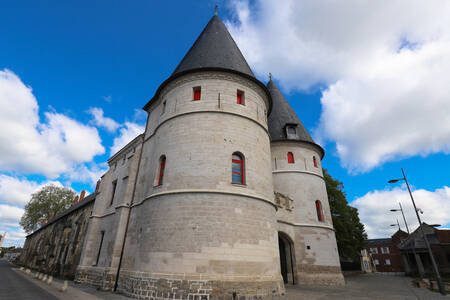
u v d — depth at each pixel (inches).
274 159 964.6
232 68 655.8
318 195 926.4
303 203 888.3
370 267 2493.8
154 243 491.8
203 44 737.6
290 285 762.8
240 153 570.6
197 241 463.8
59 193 2101.4
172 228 486.3
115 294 528.7
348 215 1339.8
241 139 581.3
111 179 940.6
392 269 2343.8
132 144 846.5
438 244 1501.0
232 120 590.2
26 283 727.7
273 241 547.8
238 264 462.6
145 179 698.8
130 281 501.7
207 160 536.1
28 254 2113.7
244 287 448.8
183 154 552.7
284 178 925.8
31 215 1947.6
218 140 558.6
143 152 771.4
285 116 1055.6
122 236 669.9
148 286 454.3
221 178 523.2
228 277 445.7
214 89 616.4
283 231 781.3
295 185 912.3
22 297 471.8
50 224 1752.0
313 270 799.1
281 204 811.4
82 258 817.5
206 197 499.5
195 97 629.6
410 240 1700.3
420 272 1272.1
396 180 764.6
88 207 1105.4
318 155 1023.6
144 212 563.5
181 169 538.3
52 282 792.9
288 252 836.0
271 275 501.7
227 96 612.7
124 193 726.5
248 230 499.8
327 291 627.8
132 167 752.3
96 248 812.0
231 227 485.1
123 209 696.4
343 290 664.4
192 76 637.3
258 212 531.8
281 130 1008.2
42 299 457.1
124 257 627.2
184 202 500.7
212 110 587.2
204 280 434.9
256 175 568.7
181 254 458.3
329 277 806.5
